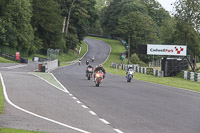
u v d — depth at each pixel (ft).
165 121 54.90
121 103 76.07
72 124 49.96
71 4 528.63
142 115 60.23
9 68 211.82
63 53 498.28
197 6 314.14
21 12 371.76
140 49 261.03
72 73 200.34
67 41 512.22
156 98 89.40
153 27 606.55
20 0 371.76
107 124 51.06
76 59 502.79
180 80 205.36
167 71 245.04
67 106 68.54
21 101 71.56
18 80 123.44
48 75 168.25
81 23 553.64
